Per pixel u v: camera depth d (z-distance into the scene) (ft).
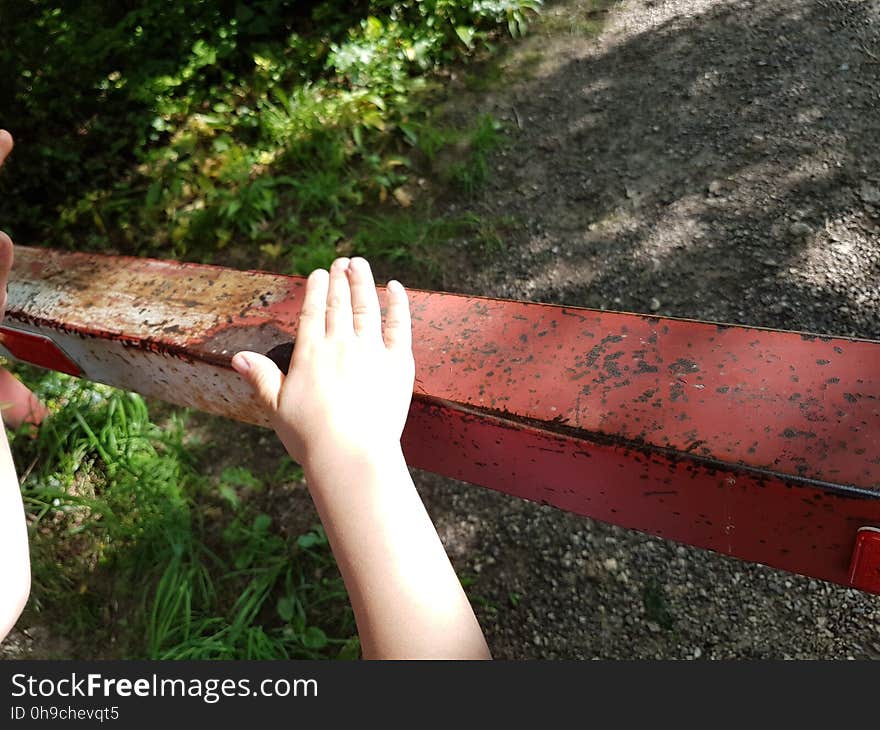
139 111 13.03
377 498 2.84
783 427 3.00
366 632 2.73
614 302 9.01
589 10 13.62
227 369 4.06
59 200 12.22
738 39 12.21
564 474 3.51
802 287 8.56
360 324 3.34
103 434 8.19
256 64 13.57
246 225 11.00
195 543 7.48
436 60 13.16
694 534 3.43
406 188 11.11
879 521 2.78
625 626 6.40
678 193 10.02
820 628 6.09
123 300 4.78
